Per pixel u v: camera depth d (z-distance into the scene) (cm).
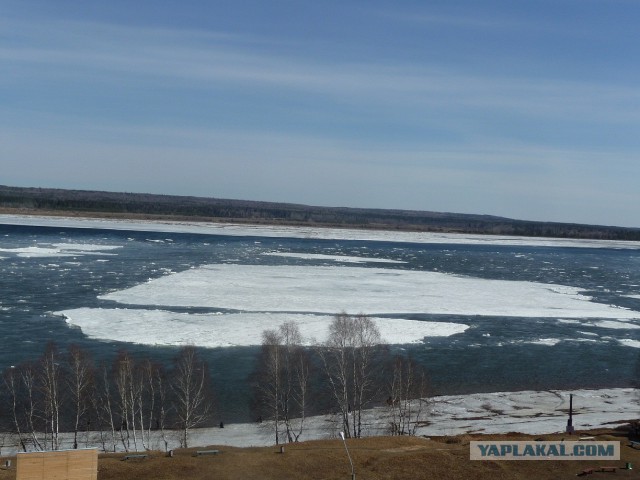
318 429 4406
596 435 4147
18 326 6981
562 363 6500
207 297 9012
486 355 6650
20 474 2919
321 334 6844
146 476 3256
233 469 3381
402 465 3478
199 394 4450
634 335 7944
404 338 7156
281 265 13300
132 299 8688
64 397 4538
